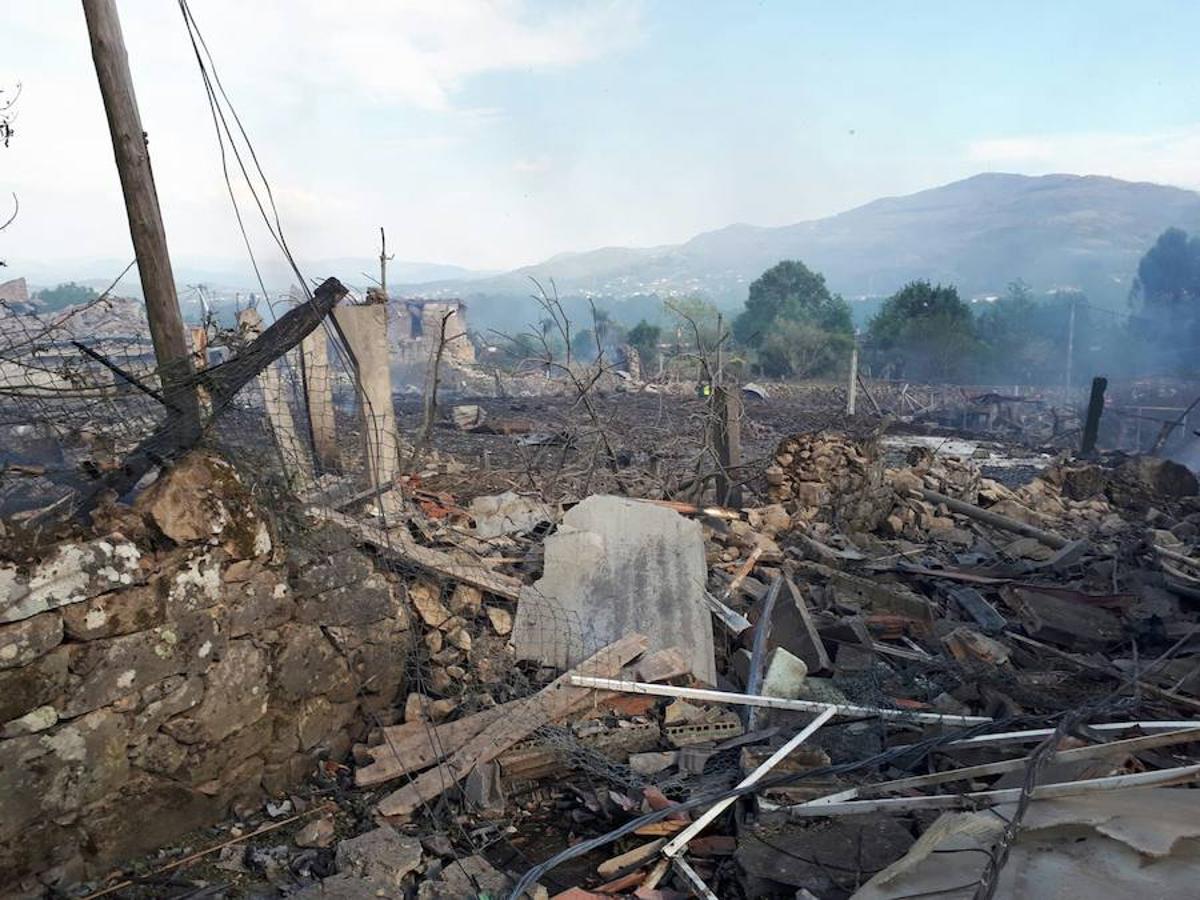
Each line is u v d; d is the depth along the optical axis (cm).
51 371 488
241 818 493
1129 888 345
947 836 409
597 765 559
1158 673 721
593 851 500
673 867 475
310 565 543
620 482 1170
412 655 619
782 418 2459
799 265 5944
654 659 650
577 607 693
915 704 651
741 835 486
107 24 562
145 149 581
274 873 452
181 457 482
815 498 1138
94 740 420
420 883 456
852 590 862
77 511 466
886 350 4969
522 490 1091
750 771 542
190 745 464
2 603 380
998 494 1436
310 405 827
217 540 472
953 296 5069
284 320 553
